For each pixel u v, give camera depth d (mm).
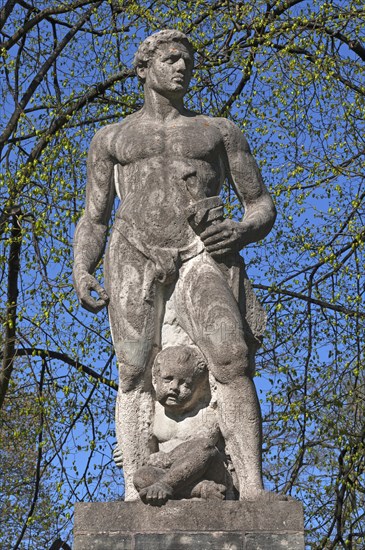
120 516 4844
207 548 4766
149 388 5316
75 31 11547
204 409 5211
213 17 11211
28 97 11430
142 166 5508
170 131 5586
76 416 10977
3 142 11133
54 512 10523
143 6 11188
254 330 5336
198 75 11297
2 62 11383
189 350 5211
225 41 11398
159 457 5062
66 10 11633
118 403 5328
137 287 5324
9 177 10305
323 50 11031
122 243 5395
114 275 5379
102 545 4797
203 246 5375
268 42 10883
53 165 10594
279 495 4910
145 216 5387
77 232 5664
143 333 5309
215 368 5133
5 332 10656
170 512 4812
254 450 5070
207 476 5031
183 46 5727
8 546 11414
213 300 5199
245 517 4805
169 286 5363
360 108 11062
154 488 4848
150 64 5703
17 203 10516
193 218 5344
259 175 5691
